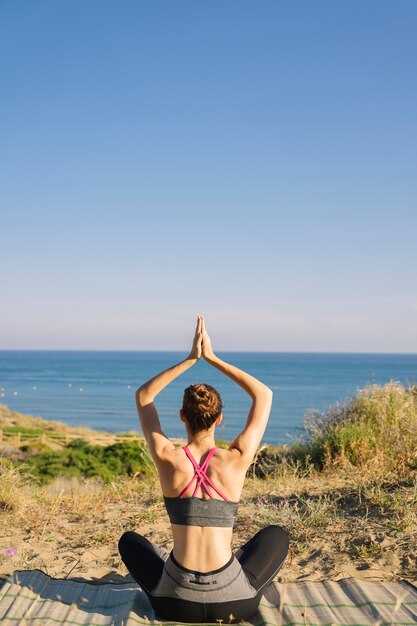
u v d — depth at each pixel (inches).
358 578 168.4
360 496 261.7
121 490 331.3
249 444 131.9
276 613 142.6
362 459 359.6
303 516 237.5
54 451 860.6
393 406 433.7
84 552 208.7
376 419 423.2
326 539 211.0
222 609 126.9
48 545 220.4
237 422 2620.6
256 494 297.4
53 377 7081.7
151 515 259.9
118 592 158.7
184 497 128.3
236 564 129.5
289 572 181.2
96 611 146.6
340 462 368.2
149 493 317.4
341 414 463.8
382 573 177.0
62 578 172.1
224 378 6333.7
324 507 239.1
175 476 129.0
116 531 237.3
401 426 391.2
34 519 259.0
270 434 2079.2
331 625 135.6
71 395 4517.7
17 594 153.5
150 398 138.7
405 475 295.7
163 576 131.3
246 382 137.8
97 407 3604.8
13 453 899.4
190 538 127.3
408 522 216.2
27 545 217.9
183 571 126.9
